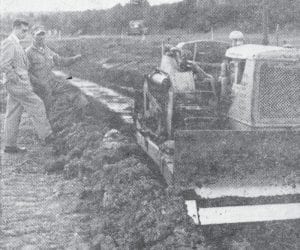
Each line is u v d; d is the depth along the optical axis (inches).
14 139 341.7
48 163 306.0
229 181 189.8
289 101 225.6
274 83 223.8
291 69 223.6
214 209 185.3
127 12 765.3
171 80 263.6
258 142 190.9
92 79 597.3
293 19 663.8
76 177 280.8
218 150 188.2
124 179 228.7
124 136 309.7
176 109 255.0
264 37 450.0
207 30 655.1
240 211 185.8
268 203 188.7
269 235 179.0
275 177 192.7
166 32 701.3
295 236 178.5
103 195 233.1
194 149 187.0
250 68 224.8
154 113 287.4
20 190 262.5
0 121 444.5
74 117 391.5
